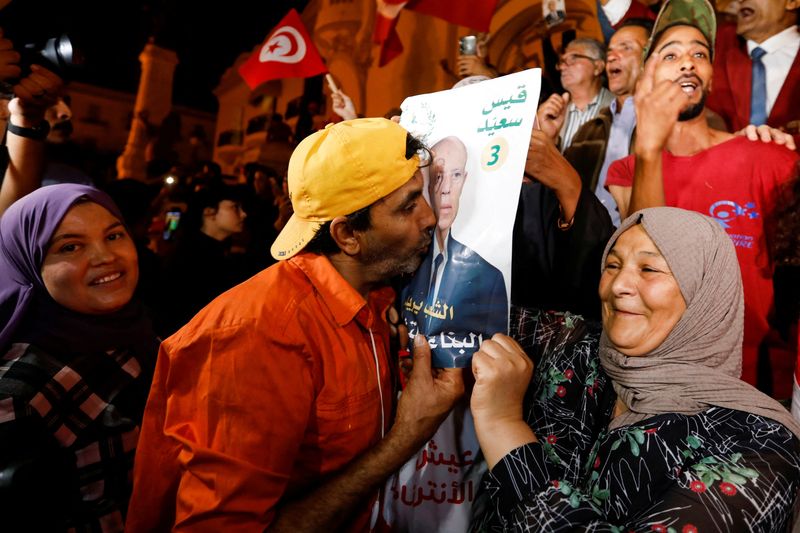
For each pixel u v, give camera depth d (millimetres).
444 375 886
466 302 824
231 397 797
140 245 2217
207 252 2340
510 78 850
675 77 1433
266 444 802
